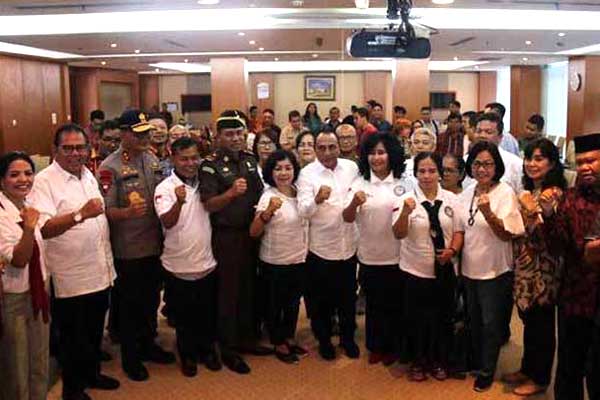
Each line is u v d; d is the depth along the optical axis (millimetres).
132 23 8773
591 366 2875
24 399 2992
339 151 4434
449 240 3652
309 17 8227
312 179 3980
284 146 6109
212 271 3916
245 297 4043
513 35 9789
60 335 3467
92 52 12141
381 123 8070
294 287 4039
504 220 3416
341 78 18641
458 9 7734
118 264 3725
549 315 3475
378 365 3990
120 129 3836
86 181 3424
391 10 5574
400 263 3803
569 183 3984
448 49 12195
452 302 3752
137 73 18594
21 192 2928
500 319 3580
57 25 8852
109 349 4320
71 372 3469
